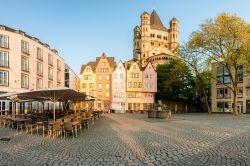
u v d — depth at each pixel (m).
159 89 74.75
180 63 49.31
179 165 7.70
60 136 14.77
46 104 52.94
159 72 74.44
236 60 41.62
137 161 8.30
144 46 116.75
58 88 15.78
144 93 72.38
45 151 10.15
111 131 17.06
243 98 57.28
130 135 14.73
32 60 46.41
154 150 10.03
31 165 7.97
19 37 43.25
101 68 75.38
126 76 71.62
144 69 73.00
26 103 45.47
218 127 19.56
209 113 51.25
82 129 18.66
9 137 14.44
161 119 31.14
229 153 9.23
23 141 12.91
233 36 39.81
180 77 65.75
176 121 27.12
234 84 43.53
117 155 9.23
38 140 13.23
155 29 121.31
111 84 72.81
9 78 41.25
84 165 7.91
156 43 121.00
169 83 67.06
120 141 12.47
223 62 43.59
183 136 14.11
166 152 9.62
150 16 128.62
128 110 68.62
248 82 56.47
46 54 51.88
